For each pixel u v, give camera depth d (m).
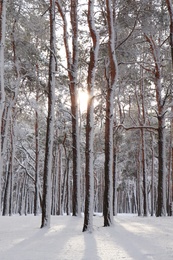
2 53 10.88
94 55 12.45
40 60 21.09
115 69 13.82
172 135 27.25
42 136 34.31
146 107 28.39
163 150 20.31
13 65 21.39
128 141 33.66
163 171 20.16
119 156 36.88
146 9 16.11
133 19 16.38
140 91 27.05
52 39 13.45
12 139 27.58
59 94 25.59
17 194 47.31
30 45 20.33
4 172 38.06
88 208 11.17
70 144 30.25
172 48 11.16
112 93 13.67
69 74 19.03
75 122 18.58
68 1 19.41
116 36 17.08
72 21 19.44
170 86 22.28
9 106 20.16
